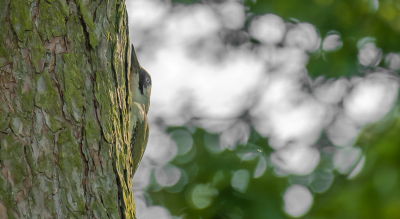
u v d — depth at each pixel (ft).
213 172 36.83
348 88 50.08
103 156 12.92
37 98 12.11
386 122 33.06
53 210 12.00
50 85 12.28
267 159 39.65
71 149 12.42
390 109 33.68
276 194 35.50
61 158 12.27
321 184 37.99
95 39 13.04
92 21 13.05
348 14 39.75
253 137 44.70
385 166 30.35
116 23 13.71
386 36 40.86
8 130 11.83
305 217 34.65
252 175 36.50
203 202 35.86
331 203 32.30
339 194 32.35
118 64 13.88
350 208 30.53
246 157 38.32
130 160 14.43
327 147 49.32
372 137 32.99
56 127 12.27
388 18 39.45
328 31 40.63
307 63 43.86
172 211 36.19
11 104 11.89
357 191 30.68
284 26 51.13
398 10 39.40
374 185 30.04
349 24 40.34
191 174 37.45
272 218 34.22
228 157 37.91
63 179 12.23
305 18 39.75
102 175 12.86
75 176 12.40
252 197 35.12
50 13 12.40
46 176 12.03
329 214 31.81
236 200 35.27
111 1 13.52
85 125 12.69
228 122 48.01
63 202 12.15
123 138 13.89
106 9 13.35
